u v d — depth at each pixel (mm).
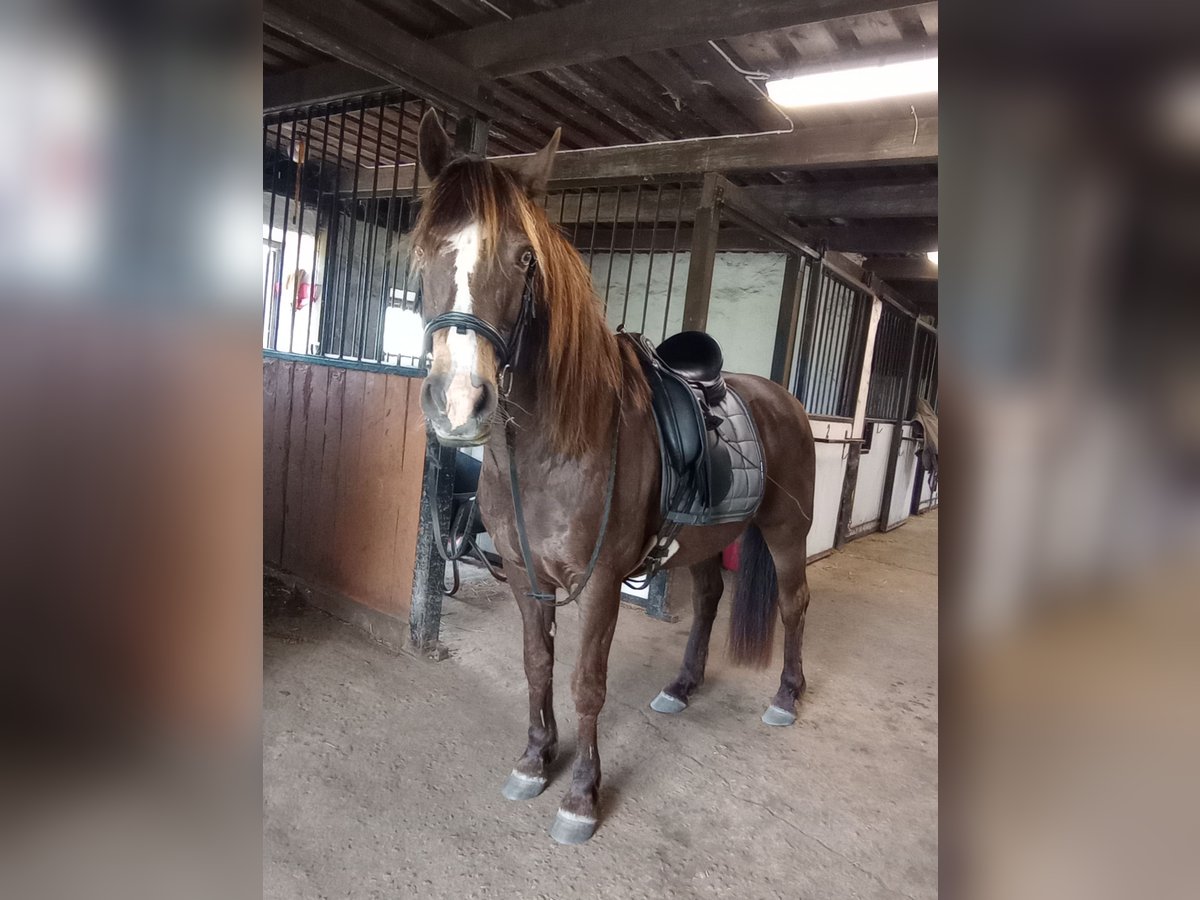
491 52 2311
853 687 2447
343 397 2592
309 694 2025
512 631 2631
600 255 5191
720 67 2459
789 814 1659
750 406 2057
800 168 2959
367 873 1346
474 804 1588
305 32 1897
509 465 1406
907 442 6312
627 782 1735
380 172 3691
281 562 2918
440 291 1164
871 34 2219
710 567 2193
